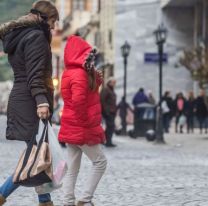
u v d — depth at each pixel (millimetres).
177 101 63281
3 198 13039
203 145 45312
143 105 53906
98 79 14836
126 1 87438
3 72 153000
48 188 12938
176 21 86500
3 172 23984
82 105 14531
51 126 13094
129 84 86812
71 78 14570
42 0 13375
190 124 64000
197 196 18297
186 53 52594
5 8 64438
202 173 25141
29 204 16219
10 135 13102
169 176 23766
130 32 87438
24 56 13031
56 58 152250
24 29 13133
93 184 14891
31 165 12367
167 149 41281
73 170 15180
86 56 14609
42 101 12812
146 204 16609
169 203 16844
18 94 13094
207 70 51375
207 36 77938
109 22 94000
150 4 87062
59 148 12625
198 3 82750
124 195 18266
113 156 33750
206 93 52344
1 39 13328
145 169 26406
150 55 60719
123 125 57906
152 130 51156
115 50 87625
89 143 14695
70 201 15148
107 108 41469
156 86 86625
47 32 13281
